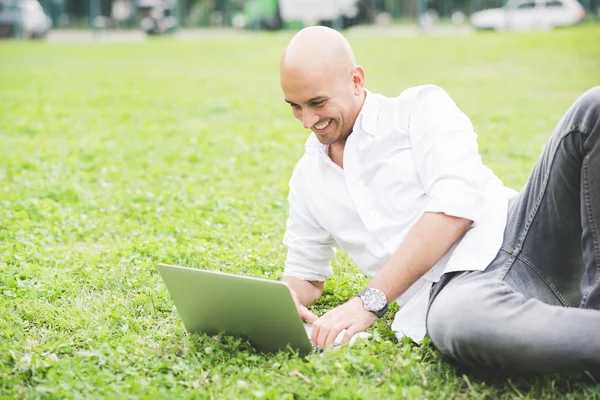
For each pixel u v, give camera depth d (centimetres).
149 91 1625
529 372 314
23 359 347
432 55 2241
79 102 1457
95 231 599
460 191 338
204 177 784
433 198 340
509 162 838
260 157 893
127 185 757
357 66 356
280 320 340
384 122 363
